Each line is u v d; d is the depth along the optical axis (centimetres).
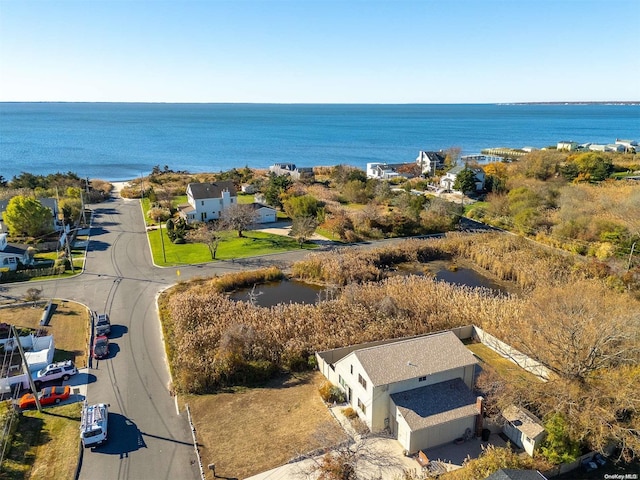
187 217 7306
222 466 2511
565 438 2473
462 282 5412
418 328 3953
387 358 2867
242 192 9862
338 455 2455
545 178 10119
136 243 6462
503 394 2789
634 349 2944
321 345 3647
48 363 3400
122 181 12238
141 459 2558
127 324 4125
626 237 5938
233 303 4391
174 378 3312
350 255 5803
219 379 3300
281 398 3141
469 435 2730
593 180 9850
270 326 3872
